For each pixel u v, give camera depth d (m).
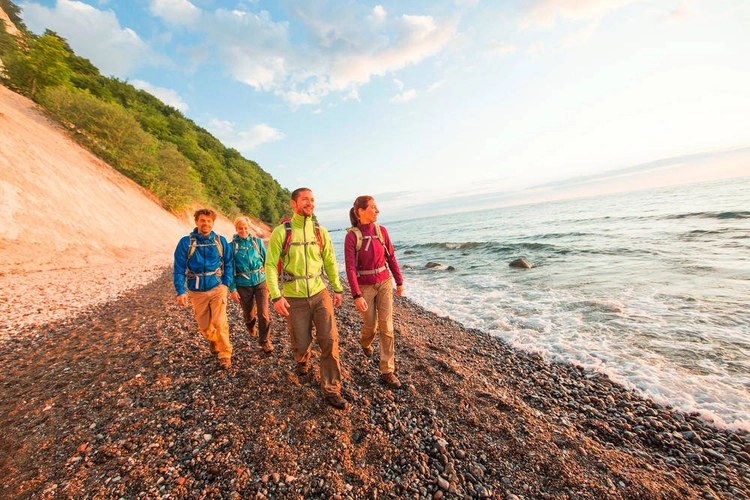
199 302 3.81
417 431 2.81
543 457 2.52
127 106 56.91
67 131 23.86
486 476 2.33
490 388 3.75
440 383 3.73
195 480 2.18
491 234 28.84
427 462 2.44
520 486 2.24
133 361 4.24
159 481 2.16
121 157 26.38
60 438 2.65
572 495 2.16
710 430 3.07
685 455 2.72
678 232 15.37
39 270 10.58
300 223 3.08
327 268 3.27
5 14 51.50
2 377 3.87
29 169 13.93
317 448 2.51
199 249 3.75
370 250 3.40
